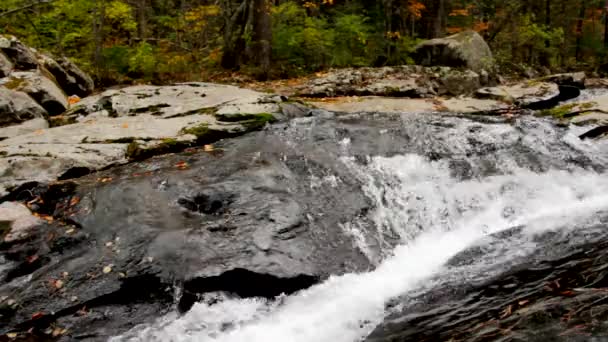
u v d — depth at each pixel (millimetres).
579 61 24656
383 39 13633
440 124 6500
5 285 3494
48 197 4434
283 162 5062
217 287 3523
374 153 5492
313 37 12305
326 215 4359
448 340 2869
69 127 6215
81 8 11453
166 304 3449
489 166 5578
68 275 3547
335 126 6211
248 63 11898
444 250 4355
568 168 5789
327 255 3955
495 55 15898
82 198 4324
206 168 4863
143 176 4688
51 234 3926
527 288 3377
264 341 3205
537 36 19734
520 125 6668
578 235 4293
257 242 3842
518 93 9406
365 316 3389
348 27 12742
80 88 9500
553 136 6418
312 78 10672
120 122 6438
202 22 13664
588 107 7770
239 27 12078
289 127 6168
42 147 5254
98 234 3908
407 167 5320
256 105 6684
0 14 10180
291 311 3488
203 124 6051
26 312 3295
